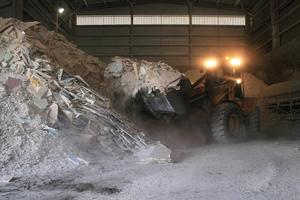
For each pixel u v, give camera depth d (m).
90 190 4.28
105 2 23.36
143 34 23.42
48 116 6.21
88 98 7.20
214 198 3.85
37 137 5.80
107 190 4.27
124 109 8.69
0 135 5.65
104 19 23.50
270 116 13.23
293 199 3.78
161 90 8.31
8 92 6.31
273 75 19.62
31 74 6.65
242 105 11.13
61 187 4.42
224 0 23.27
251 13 23.30
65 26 21.81
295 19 17.17
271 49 19.92
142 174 5.21
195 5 23.80
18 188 4.36
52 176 5.04
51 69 7.20
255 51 22.53
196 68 23.11
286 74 18.16
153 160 6.19
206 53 23.30
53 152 5.74
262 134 12.46
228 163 6.16
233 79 10.61
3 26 7.77
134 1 23.56
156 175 5.11
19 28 8.38
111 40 23.36
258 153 7.42
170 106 8.40
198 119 9.48
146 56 23.27
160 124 8.95
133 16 23.52
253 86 19.28
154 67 8.93
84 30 23.45
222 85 10.27
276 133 12.53
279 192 4.07
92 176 5.05
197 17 23.62
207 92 9.73
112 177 4.99
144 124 8.85
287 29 17.97
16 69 6.68
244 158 6.72
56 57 9.36
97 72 10.55
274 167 5.64
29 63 6.90
